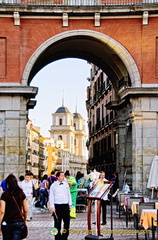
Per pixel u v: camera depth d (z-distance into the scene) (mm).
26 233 10562
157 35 26016
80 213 25422
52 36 25953
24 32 25844
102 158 44594
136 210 17000
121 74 31234
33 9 25484
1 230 10508
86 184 28391
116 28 26219
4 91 24984
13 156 25047
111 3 26359
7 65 25578
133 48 26188
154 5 25578
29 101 28344
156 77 26000
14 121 25219
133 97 25969
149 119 25797
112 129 40281
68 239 15508
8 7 25281
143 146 25719
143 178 25578
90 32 26047
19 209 10469
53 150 141750
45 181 27109
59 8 25594
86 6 25594
